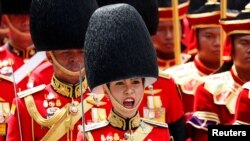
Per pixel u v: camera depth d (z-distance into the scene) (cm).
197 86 1948
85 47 1579
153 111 1839
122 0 1856
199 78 1994
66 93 1723
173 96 1858
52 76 1828
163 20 2238
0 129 1903
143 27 1584
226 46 1880
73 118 1711
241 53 1831
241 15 1822
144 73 1566
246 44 1825
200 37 2081
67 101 1722
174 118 1853
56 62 1711
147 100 1842
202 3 2073
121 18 1568
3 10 2048
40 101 1719
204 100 1877
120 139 1593
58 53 1709
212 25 2058
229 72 1888
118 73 1555
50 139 1705
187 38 2364
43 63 1950
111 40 1560
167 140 1627
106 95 1580
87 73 1580
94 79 1566
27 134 1705
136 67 1560
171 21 2239
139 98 1572
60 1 1711
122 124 1595
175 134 1855
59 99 1723
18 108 1706
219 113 1869
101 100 1723
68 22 1703
